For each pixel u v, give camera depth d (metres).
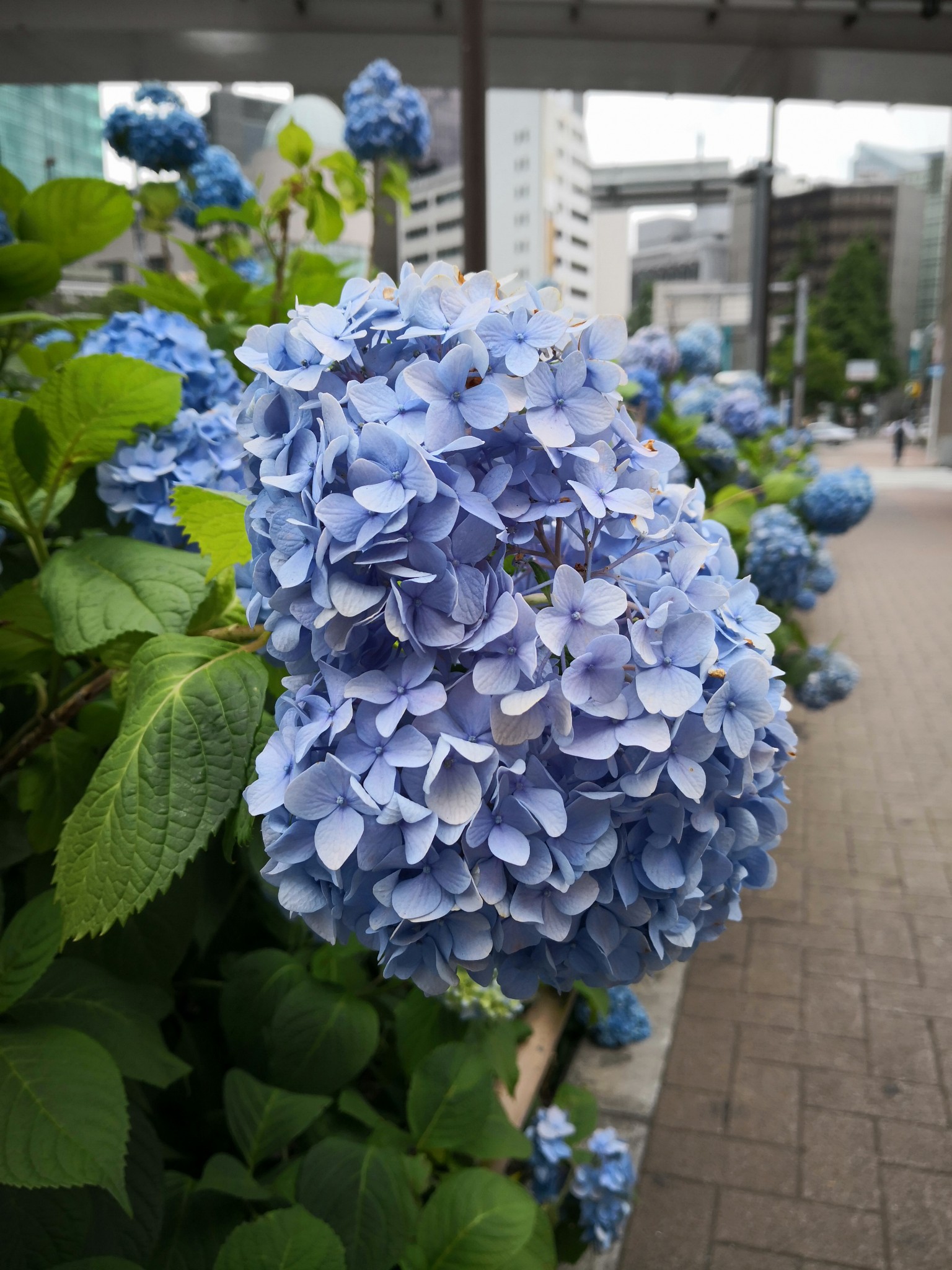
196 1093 1.84
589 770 0.79
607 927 0.83
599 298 64.81
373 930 0.78
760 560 3.55
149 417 1.33
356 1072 1.65
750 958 3.74
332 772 0.75
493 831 0.76
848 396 58.34
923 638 8.47
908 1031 3.30
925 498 21.03
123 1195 0.99
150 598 1.20
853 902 4.12
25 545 1.65
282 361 0.89
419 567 0.76
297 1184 1.53
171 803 0.95
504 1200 1.61
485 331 0.81
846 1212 2.60
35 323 2.09
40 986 1.33
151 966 1.40
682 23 6.55
